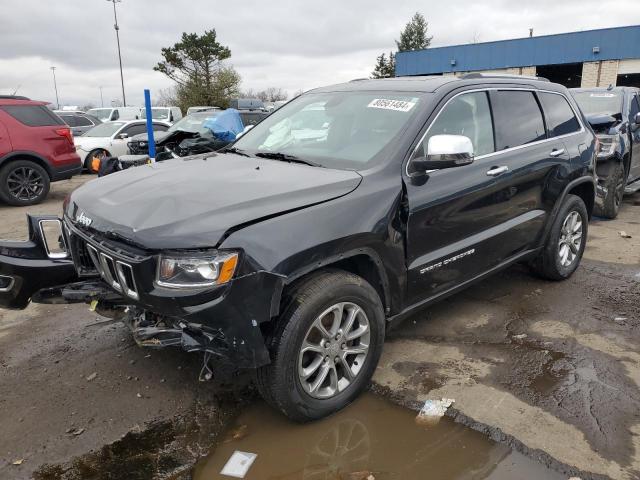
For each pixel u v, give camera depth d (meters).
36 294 3.27
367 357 3.09
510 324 4.15
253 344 2.54
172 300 2.47
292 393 2.73
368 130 3.53
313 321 2.73
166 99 49.81
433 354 3.68
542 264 4.82
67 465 2.64
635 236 6.71
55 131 9.80
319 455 2.69
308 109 4.12
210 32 43.69
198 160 3.79
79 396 3.20
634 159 8.41
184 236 2.48
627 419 2.95
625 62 26.09
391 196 3.10
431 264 3.40
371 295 3.00
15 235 7.30
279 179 3.04
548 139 4.52
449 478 2.53
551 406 3.07
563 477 2.53
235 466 2.62
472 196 3.62
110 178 3.45
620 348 3.77
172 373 3.45
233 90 45.12
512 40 28.48
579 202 4.93
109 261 2.72
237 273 2.46
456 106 3.69
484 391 3.23
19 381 3.37
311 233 2.68
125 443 2.80
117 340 3.90
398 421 2.96
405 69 32.12
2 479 2.54
